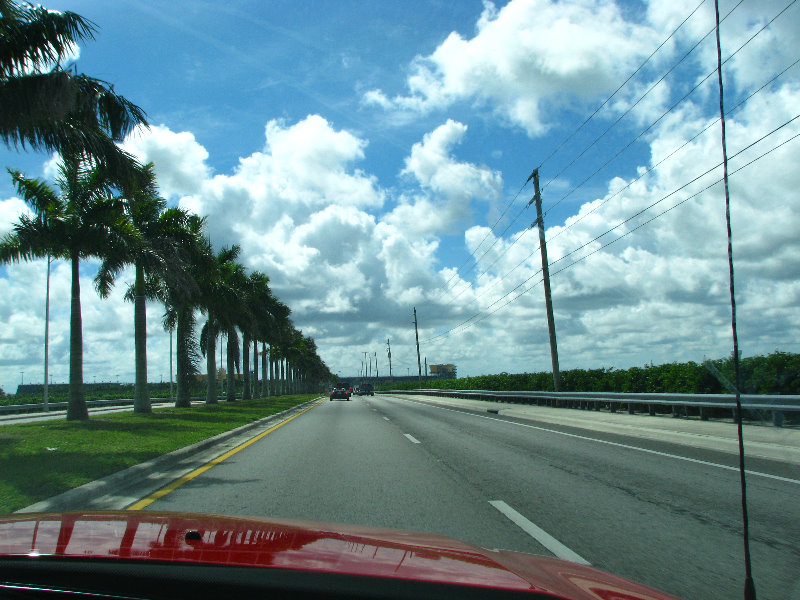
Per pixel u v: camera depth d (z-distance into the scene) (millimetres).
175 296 26062
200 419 21875
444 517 7023
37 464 10156
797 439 12172
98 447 12727
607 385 26375
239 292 37438
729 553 5570
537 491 8570
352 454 12977
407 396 72500
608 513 7188
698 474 9711
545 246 30484
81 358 20422
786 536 6102
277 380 83875
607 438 15375
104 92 14102
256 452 13516
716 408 17484
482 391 41188
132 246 20031
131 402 54781
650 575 4977
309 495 8367
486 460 11773
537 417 24016
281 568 2145
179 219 25609
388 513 7230
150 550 2314
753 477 9328
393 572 2199
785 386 12625
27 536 2545
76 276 19859
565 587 2408
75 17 12938
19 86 12359
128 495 8352
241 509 7445
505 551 3295
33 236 18531
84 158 14648
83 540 2471
